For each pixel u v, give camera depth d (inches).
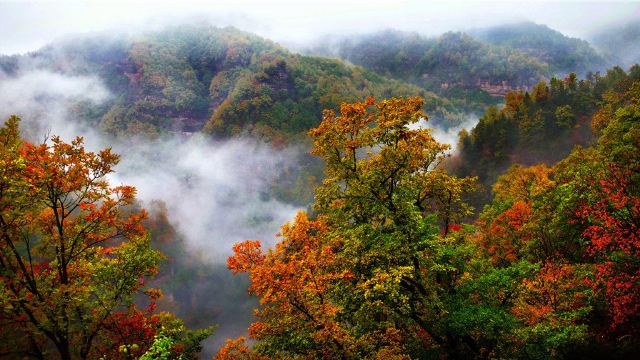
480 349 706.8
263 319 659.4
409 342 755.4
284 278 590.9
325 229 730.8
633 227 689.0
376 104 690.8
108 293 650.8
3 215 534.0
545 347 636.7
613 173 844.6
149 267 702.5
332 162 714.2
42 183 565.0
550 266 840.9
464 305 671.1
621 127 1111.0
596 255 908.0
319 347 608.1
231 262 623.8
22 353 586.6
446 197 791.1
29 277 590.6
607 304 733.3
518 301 749.9
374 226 693.9
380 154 673.6
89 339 625.3
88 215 656.4
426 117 676.1
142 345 639.8
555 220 1066.7
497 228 1405.0
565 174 1262.3
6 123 596.4
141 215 716.0
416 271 678.5
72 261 663.1
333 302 677.9
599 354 653.9
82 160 622.5
